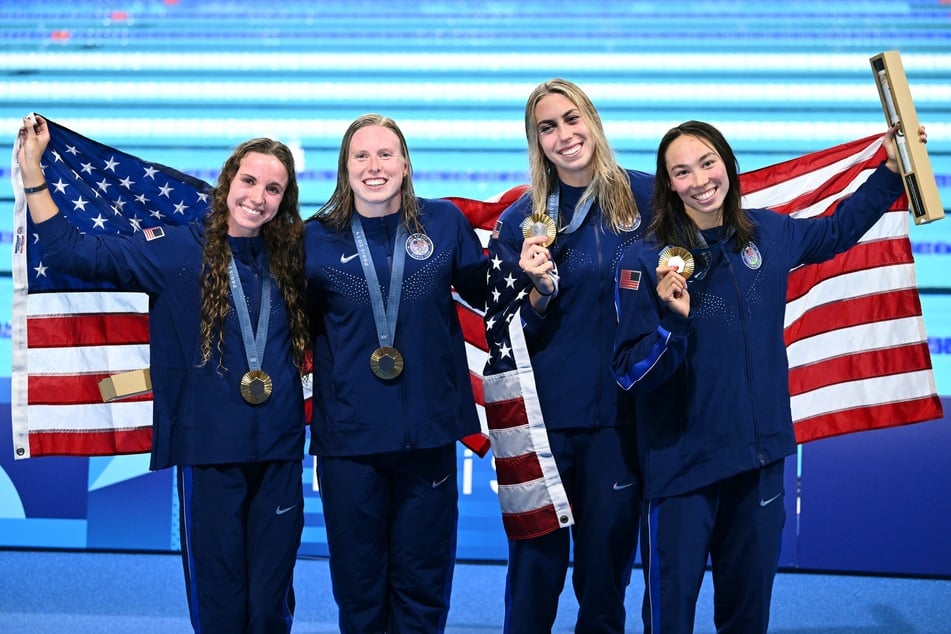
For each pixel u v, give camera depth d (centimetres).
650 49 1121
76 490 700
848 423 549
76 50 1132
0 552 699
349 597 475
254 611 463
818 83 1062
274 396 459
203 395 457
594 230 468
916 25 1116
